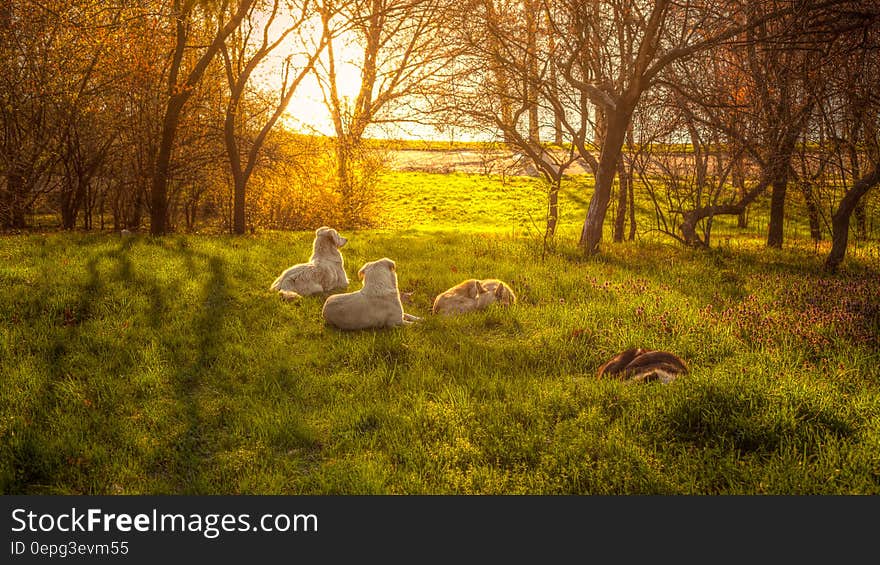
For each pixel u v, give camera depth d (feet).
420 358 25.38
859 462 16.21
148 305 30.60
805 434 17.66
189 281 35.09
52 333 26.25
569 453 17.25
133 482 16.65
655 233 84.64
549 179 63.36
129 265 38.04
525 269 43.16
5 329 25.99
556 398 20.79
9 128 59.98
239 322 28.96
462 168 158.20
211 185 79.20
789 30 46.57
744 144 55.88
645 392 20.65
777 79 52.19
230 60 69.62
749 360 23.72
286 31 62.69
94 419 19.47
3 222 62.08
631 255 54.44
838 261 46.65
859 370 22.88
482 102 64.34
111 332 26.86
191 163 71.41
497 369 24.03
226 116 64.64
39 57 57.16
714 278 42.11
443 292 36.04
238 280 36.55
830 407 18.89
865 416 18.97
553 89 60.54
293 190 84.28
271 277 37.81
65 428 18.85
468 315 31.40
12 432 18.25
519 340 28.32
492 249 52.54
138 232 66.49
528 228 100.07
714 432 18.19
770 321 28.45
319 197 85.25
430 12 77.05
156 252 43.55
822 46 48.67
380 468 16.87
